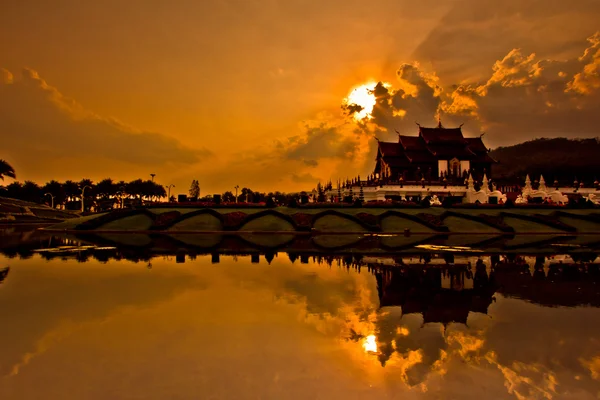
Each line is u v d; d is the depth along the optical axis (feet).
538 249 108.58
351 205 194.39
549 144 513.04
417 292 56.54
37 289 56.90
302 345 36.32
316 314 45.78
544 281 64.64
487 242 129.08
